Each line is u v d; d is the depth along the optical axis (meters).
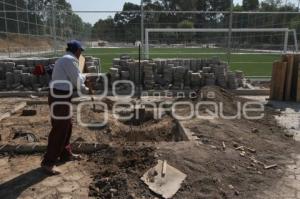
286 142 6.94
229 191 4.86
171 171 5.14
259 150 6.38
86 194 4.72
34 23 18.48
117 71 11.73
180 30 14.98
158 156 5.59
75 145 6.23
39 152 6.18
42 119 8.27
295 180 5.25
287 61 10.73
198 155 5.73
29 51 18.53
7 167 5.54
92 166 5.59
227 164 5.57
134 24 17.77
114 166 5.46
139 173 5.12
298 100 10.70
